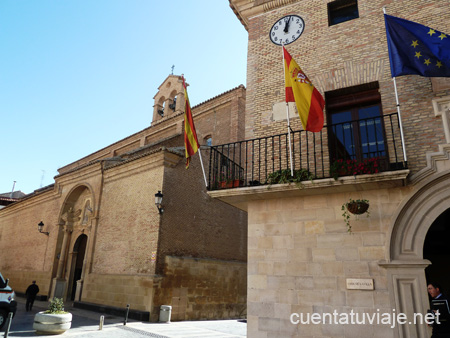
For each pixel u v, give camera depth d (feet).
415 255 20.47
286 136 27.22
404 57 22.13
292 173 23.67
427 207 20.86
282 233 24.58
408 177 21.47
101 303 52.19
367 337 20.22
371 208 22.27
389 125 23.63
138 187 54.60
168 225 49.88
